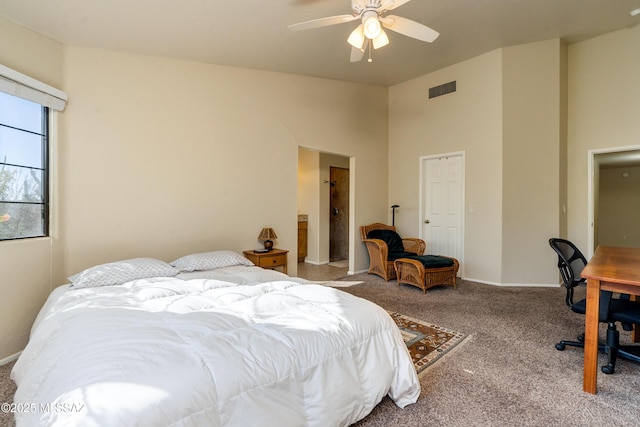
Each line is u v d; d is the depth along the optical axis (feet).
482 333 9.00
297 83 14.44
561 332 9.06
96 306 5.57
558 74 13.85
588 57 14.12
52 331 4.97
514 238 14.40
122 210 9.78
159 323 4.75
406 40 12.66
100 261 9.39
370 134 17.84
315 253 20.51
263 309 5.44
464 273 15.79
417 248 16.30
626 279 5.76
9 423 5.21
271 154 13.44
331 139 15.92
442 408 5.63
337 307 5.73
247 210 12.69
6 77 7.26
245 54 11.34
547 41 13.89
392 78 17.10
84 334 4.35
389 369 5.44
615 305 7.21
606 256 8.27
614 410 5.59
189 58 10.98
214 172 11.78
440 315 10.53
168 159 10.71
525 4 10.71
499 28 12.39
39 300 8.12
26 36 7.90
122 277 7.66
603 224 24.36
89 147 9.18
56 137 8.54
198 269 9.34
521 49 14.12
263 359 4.11
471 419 5.34
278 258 12.34
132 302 5.89
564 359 7.48
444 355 7.66
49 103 8.23
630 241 23.32
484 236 15.02
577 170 14.52
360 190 17.43
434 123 16.81
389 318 5.95
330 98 15.88
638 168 22.90
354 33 7.59
